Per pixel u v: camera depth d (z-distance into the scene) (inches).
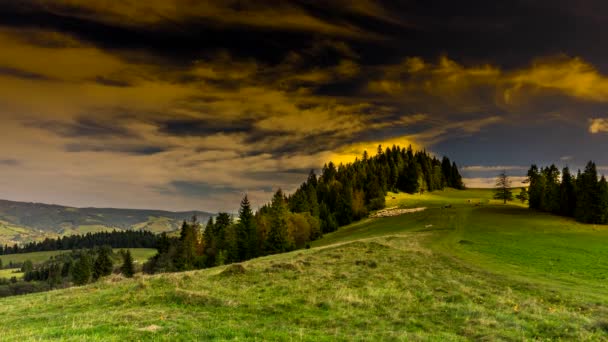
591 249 2241.6
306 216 5027.1
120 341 573.0
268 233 3946.9
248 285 1165.7
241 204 4168.3
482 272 1482.5
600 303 995.9
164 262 4763.8
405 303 977.5
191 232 4982.8
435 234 2933.1
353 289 1124.5
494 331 749.9
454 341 689.6
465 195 7632.9
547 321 813.2
